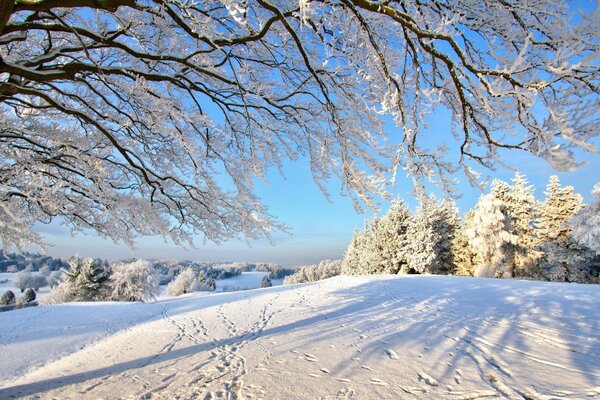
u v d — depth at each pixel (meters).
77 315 17.19
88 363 7.75
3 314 17.75
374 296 13.74
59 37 5.29
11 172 4.77
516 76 3.12
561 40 2.87
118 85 3.87
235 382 5.39
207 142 5.84
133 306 19.67
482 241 27.22
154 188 5.61
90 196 5.79
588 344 6.33
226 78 4.04
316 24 3.53
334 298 13.90
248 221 6.11
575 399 4.29
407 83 4.24
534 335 7.07
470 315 9.27
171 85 5.45
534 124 2.92
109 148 6.11
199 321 11.96
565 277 26.59
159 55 3.70
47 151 5.50
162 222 6.32
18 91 3.47
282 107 5.09
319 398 4.63
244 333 9.10
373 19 3.49
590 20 2.63
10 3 2.51
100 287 35.97
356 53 3.92
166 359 7.16
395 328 8.33
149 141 6.20
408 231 31.06
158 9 3.81
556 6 3.25
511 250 27.19
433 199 4.33
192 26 3.07
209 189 6.02
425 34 2.74
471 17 3.63
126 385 5.58
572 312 8.68
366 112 4.55
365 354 6.41
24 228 2.99
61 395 5.30
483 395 4.54
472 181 3.99
